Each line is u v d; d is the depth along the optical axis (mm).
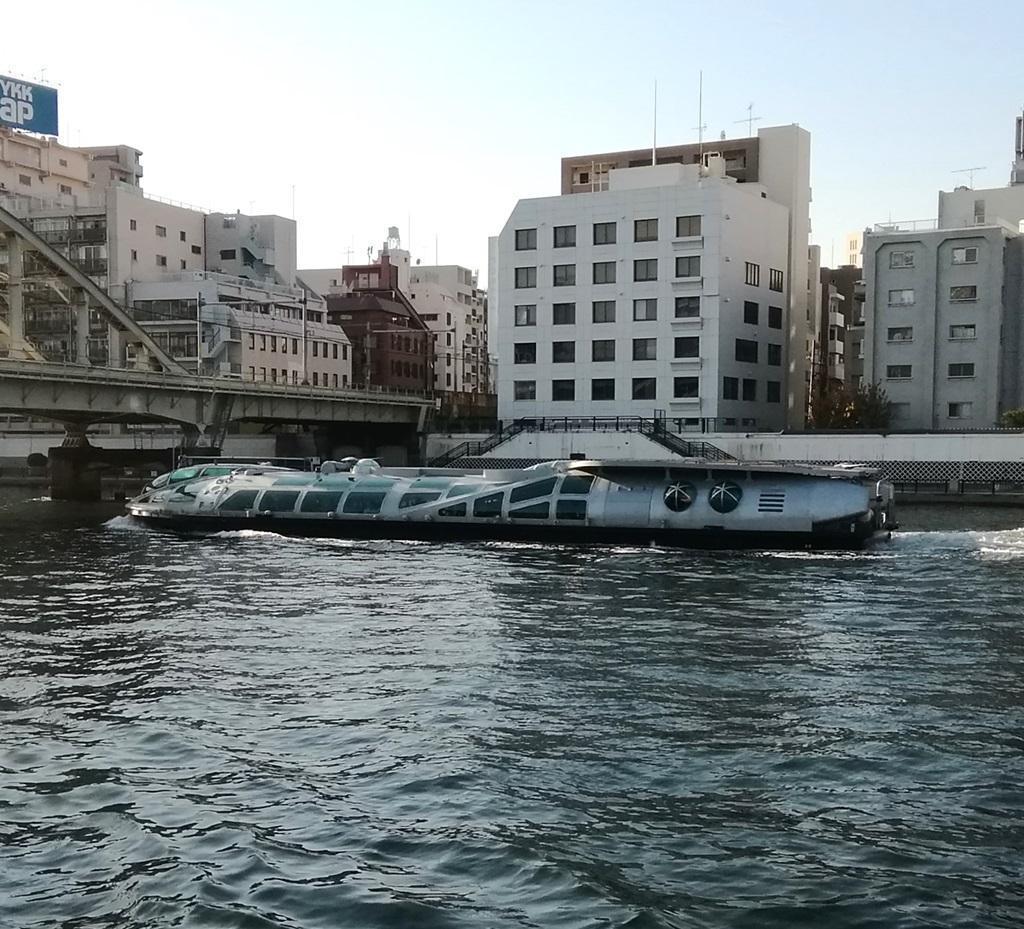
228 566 35562
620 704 17422
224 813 12766
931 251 77812
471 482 44906
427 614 25938
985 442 65562
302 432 95812
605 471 42500
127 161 126875
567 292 84625
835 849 11734
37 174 117438
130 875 11109
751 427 85000
